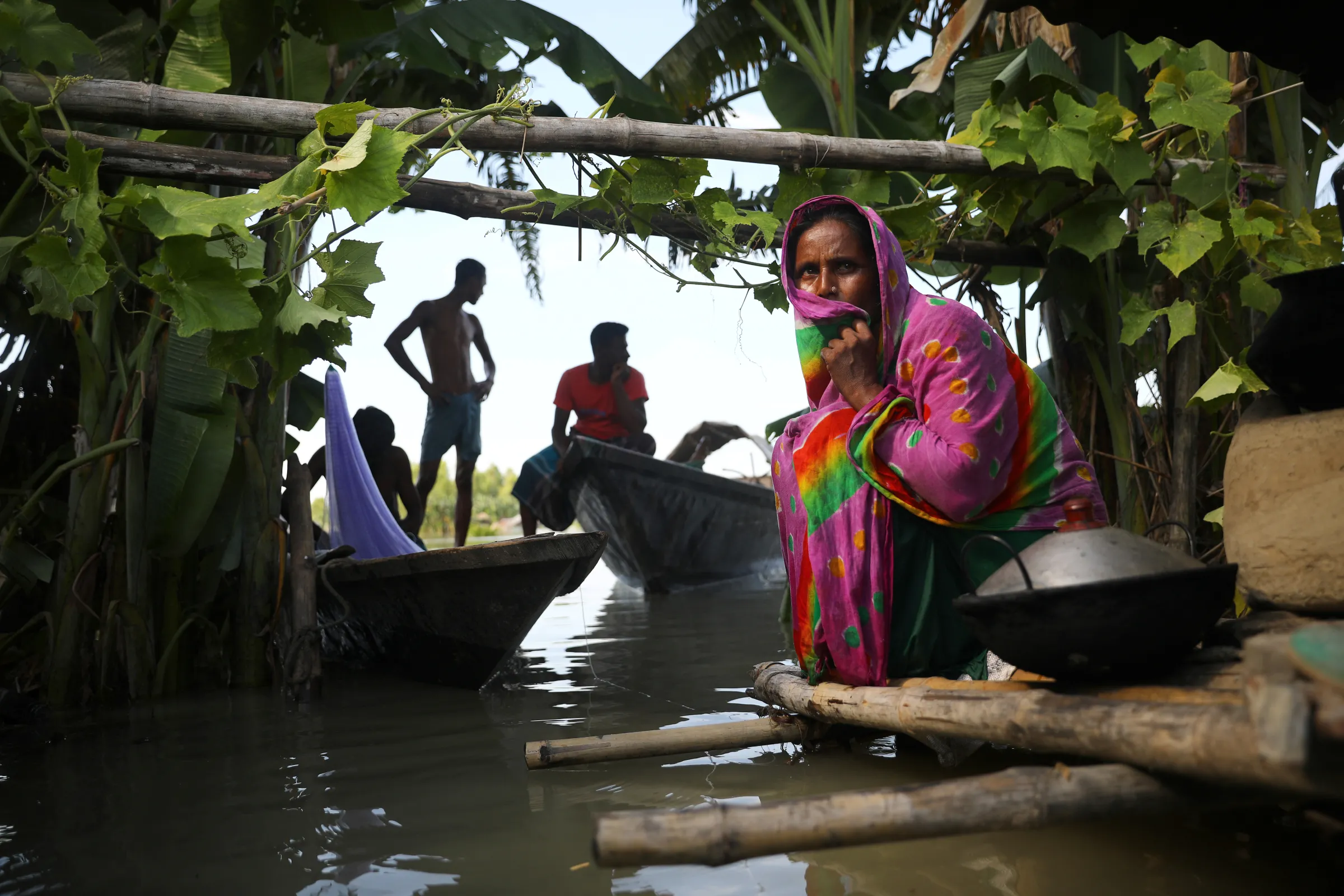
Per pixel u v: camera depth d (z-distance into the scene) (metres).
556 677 3.97
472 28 5.05
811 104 6.04
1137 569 1.61
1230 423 3.79
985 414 2.16
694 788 2.21
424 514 6.32
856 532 2.26
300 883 1.70
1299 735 1.06
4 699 3.32
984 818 1.30
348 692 3.83
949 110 6.43
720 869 1.72
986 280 4.64
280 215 2.70
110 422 3.74
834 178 3.92
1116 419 3.90
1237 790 1.31
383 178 2.64
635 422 8.07
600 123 3.21
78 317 3.66
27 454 4.12
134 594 3.74
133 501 3.74
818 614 2.31
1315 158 3.91
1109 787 1.32
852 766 2.36
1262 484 1.70
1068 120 3.48
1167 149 3.61
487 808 2.11
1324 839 1.71
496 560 3.46
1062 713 1.49
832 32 5.65
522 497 8.12
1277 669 1.15
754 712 3.02
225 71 3.34
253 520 4.01
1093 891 1.53
